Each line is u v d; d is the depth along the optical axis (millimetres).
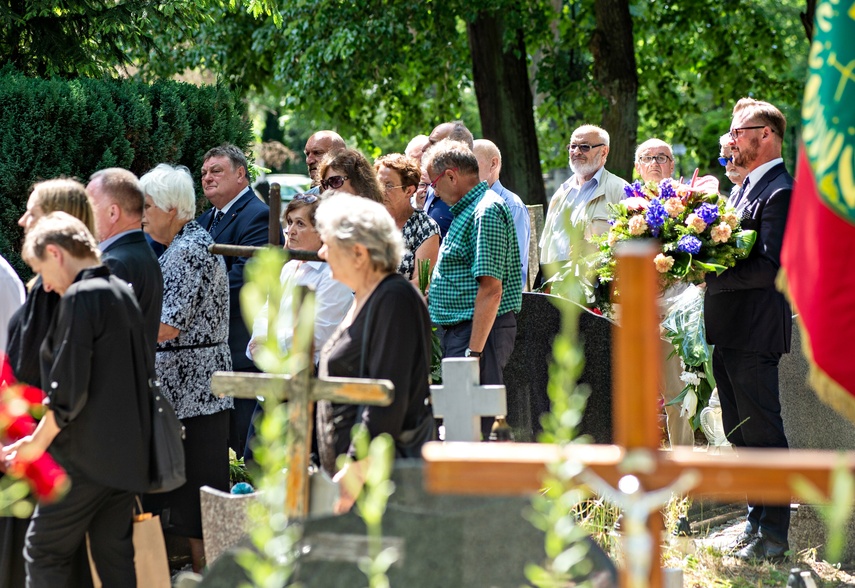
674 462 2617
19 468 4836
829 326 3930
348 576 3594
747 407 6992
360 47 18172
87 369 4938
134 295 5547
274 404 4133
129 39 12359
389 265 4742
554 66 20391
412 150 9906
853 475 2479
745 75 22469
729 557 6926
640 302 2592
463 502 3619
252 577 3684
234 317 8055
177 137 11258
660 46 22703
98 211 5828
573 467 2701
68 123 10070
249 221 8289
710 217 6941
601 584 3680
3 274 6258
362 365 4613
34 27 11797
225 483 6840
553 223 9914
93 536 5242
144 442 5152
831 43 3900
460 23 22406
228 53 20969
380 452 3014
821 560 6973
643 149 9820
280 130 43281
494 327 7273
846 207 3848
